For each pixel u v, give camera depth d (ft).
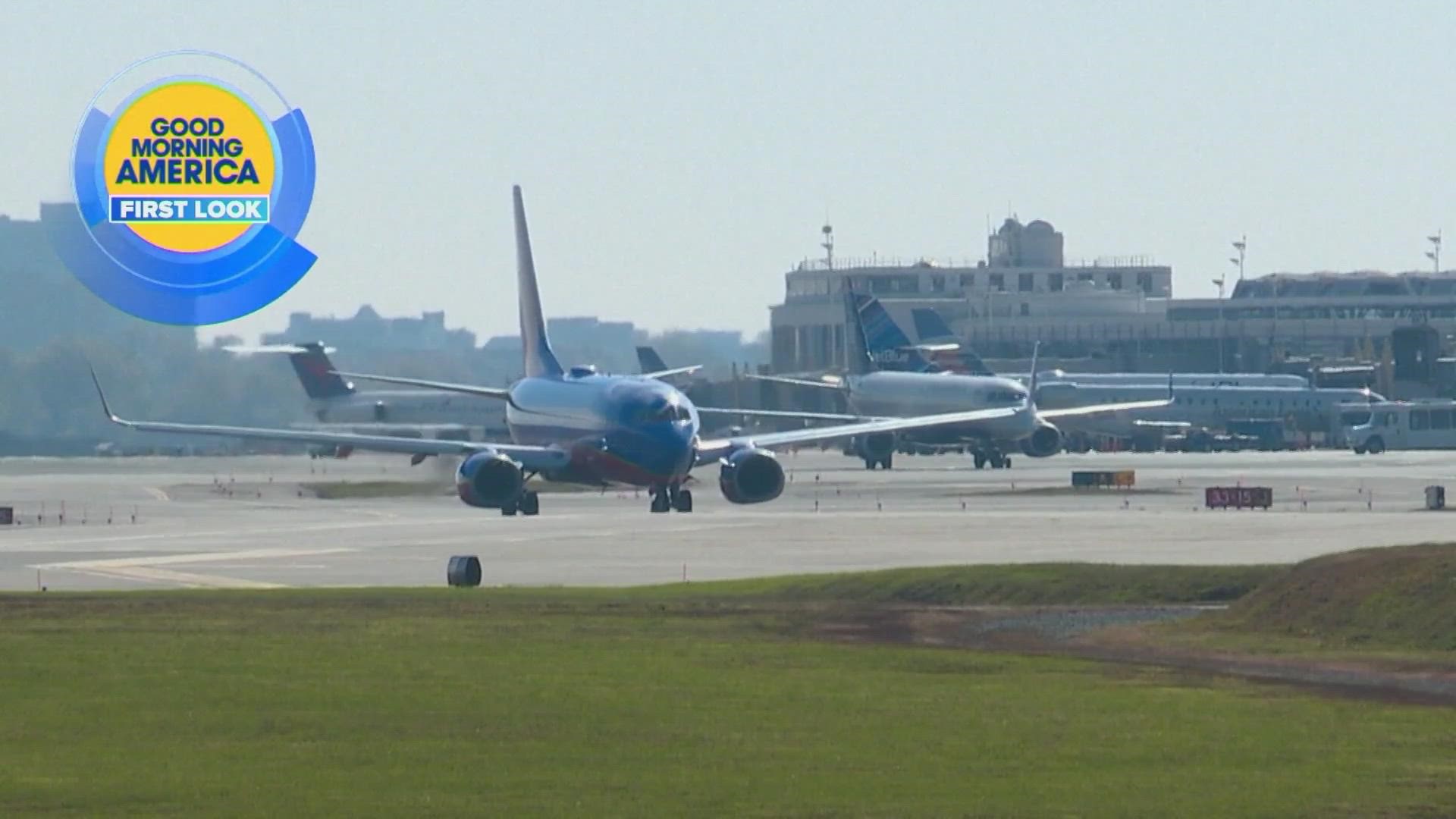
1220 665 521.24
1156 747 404.98
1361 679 495.82
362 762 392.68
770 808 350.84
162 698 465.47
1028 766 386.93
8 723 435.94
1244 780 372.58
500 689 478.59
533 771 383.24
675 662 526.16
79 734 422.82
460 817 344.69
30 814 347.36
